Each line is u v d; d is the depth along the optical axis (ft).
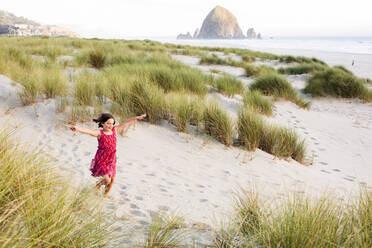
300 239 7.95
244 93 37.60
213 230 10.50
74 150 17.04
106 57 51.49
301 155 22.85
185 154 19.39
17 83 27.32
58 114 21.50
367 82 64.39
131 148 18.84
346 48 308.40
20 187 8.73
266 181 16.89
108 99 25.91
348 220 9.09
